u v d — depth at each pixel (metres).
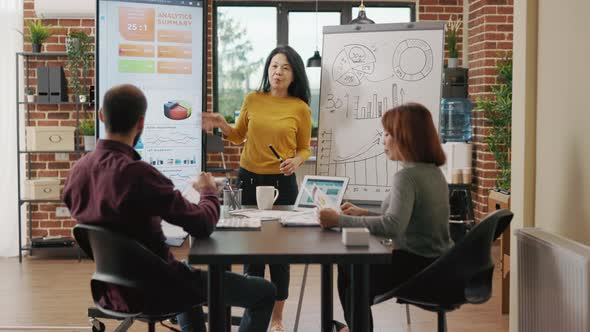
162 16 3.74
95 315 2.82
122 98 2.40
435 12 7.74
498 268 5.72
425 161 2.74
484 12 6.89
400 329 4.21
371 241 2.43
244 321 2.83
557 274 2.67
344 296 3.03
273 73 3.86
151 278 2.37
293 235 2.54
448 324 4.31
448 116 7.22
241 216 3.01
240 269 5.87
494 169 6.82
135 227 2.39
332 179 3.22
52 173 6.80
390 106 4.14
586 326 2.44
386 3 7.89
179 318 2.94
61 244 6.53
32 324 4.31
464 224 6.86
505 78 6.65
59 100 6.59
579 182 2.85
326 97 4.30
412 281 2.53
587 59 2.77
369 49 4.27
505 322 4.34
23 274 5.82
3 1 6.74
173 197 2.32
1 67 6.72
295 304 4.77
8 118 6.74
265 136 3.86
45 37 6.58
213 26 7.92
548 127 3.15
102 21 3.65
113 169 2.33
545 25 3.17
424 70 4.13
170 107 3.77
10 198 6.73
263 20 8.02
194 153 3.83
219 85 8.05
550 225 3.15
